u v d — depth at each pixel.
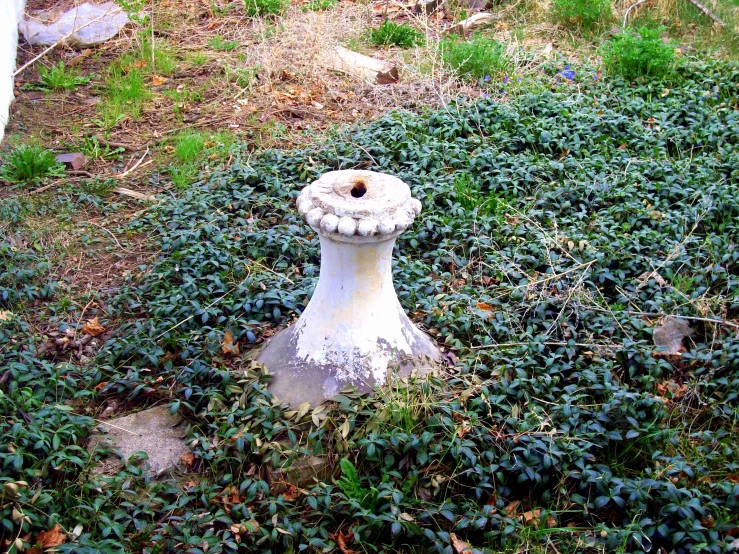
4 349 4.19
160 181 5.96
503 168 5.80
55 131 6.61
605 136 6.36
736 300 4.48
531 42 8.43
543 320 4.42
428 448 3.47
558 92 7.13
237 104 7.05
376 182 3.55
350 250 3.47
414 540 3.23
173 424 3.79
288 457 3.43
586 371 3.94
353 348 3.65
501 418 3.64
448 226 5.15
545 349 4.18
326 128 6.61
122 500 3.37
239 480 3.48
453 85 7.20
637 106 6.77
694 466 3.54
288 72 7.52
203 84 7.43
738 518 3.30
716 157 6.06
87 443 3.65
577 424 3.66
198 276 4.68
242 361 4.06
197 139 6.25
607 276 4.71
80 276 4.94
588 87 7.25
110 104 6.96
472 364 3.99
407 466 3.45
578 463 3.44
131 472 3.46
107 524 3.19
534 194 5.56
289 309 4.46
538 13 9.05
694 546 3.10
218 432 3.61
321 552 3.21
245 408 3.70
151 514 3.31
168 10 9.05
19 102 7.05
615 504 3.40
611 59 7.55
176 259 4.84
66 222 5.41
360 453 3.46
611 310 4.44
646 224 5.25
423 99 6.93
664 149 6.14
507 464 3.44
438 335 4.26
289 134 6.49
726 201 5.34
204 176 5.89
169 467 3.57
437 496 3.43
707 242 5.00
